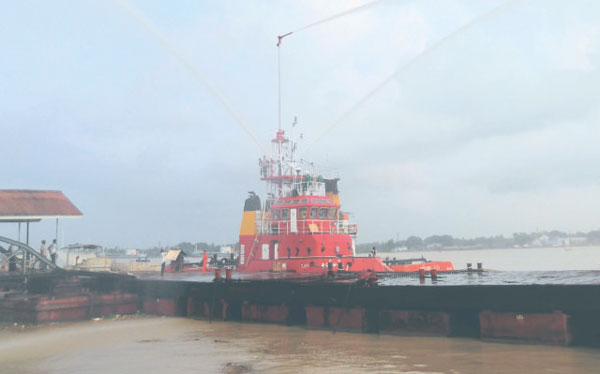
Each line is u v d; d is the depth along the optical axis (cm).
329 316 2059
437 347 1662
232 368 1488
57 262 3919
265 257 3375
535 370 1357
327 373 1402
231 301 2398
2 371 1562
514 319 1672
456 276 2377
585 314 1630
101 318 2558
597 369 1345
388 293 1919
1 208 3139
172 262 4116
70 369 1558
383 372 1392
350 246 3297
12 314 2481
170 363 1580
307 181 3394
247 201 3669
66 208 3438
